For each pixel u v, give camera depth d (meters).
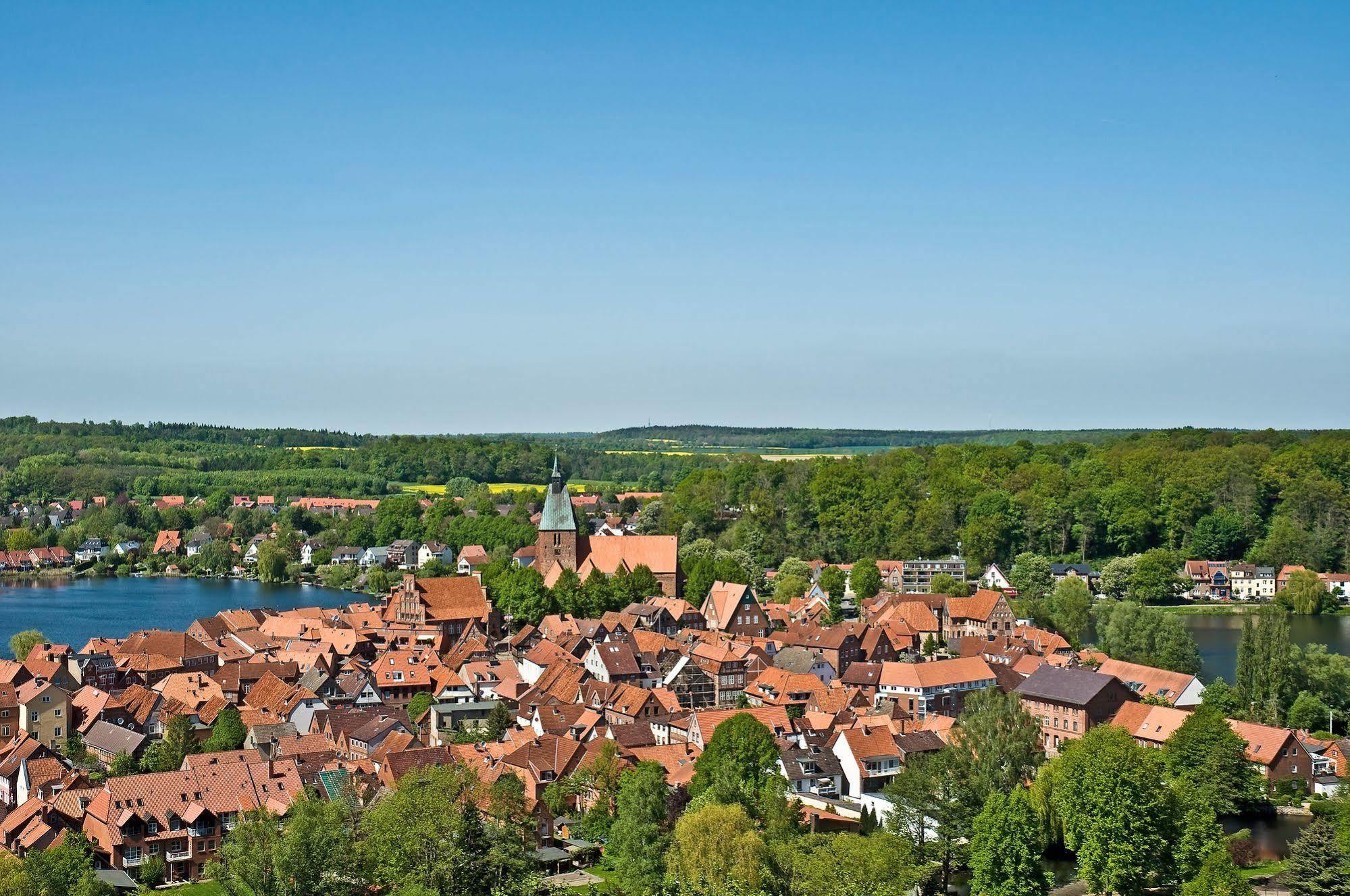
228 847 144.38
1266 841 170.00
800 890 137.88
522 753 189.00
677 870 141.25
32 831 164.88
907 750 193.75
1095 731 164.00
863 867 141.25
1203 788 178.75
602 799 175.00
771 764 184.00
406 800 141.12
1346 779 179.50
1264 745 191.00
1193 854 150.75
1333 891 138.50
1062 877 159.50
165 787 174.12
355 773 189.00
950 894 153.62
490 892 138.12
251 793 177.38
